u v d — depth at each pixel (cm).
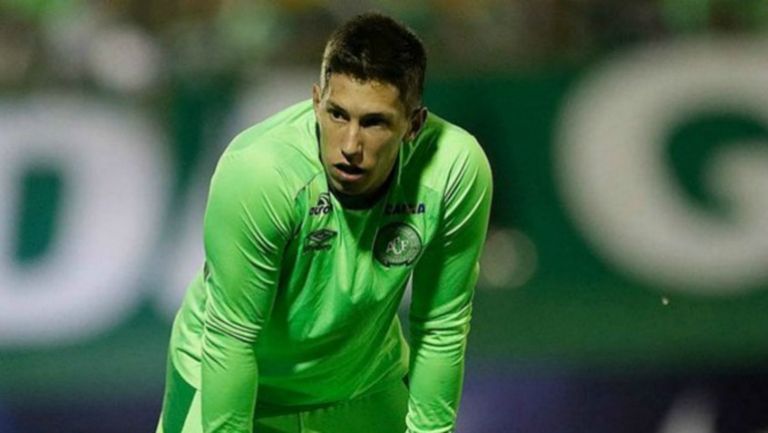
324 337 1148
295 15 2395
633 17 2339
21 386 2247
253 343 1100
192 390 1199
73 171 2306
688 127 2294
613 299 2255
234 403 1110
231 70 2350
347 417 1279
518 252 2275
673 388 2227
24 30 2383
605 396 2238
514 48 2341
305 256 1076
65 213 2292
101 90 2353
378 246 1090
